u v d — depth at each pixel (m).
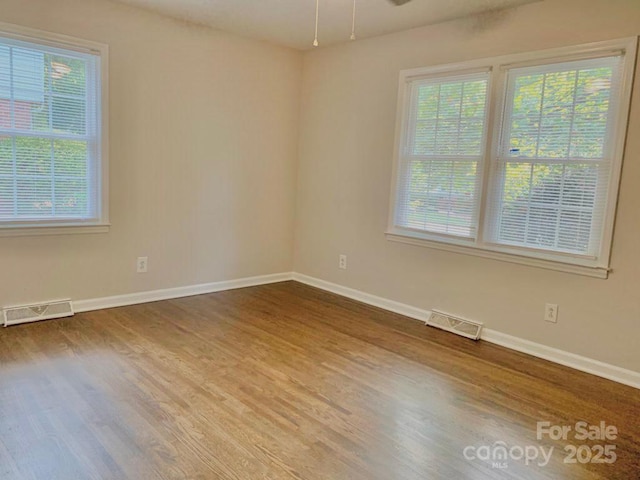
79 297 3.71
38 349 2.97
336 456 2.00
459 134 3.64
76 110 3.52
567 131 3.07
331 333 3.55
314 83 4.77
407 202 4.04
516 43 3.26
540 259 3.20
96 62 3.56
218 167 4.40
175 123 4.05
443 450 2.09
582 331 3.05
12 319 3.37
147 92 3.84
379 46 4.13
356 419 2.31
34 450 1.95
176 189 4.14
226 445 2.04
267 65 4.61
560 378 2.91
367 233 4.38
